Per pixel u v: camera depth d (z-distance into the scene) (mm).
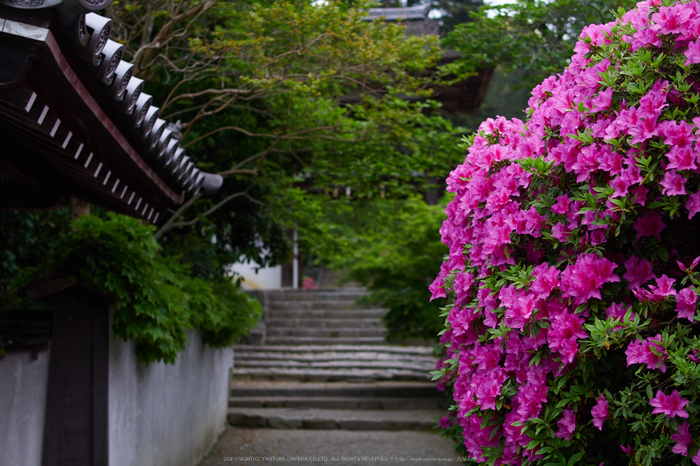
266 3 5711
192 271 7414
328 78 5449
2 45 1678
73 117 2299
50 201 3336
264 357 11156
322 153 6719
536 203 2303
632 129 2062
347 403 8727
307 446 7035
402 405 8727
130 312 3811
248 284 17469
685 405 1891
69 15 1677
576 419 2168
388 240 8914
